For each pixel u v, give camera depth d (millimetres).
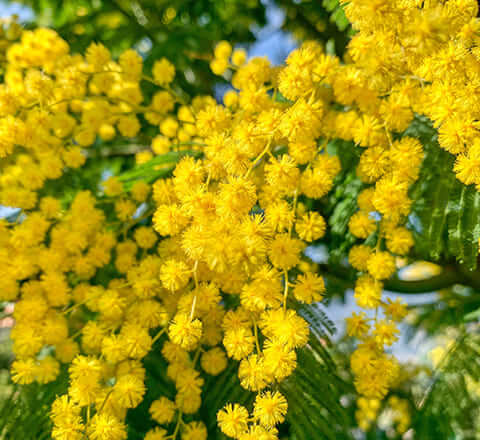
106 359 173
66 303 181
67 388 172
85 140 209
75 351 178
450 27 115
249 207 137
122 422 162
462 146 131
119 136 258
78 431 152
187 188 149
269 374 141
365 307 158
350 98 152
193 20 303
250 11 296
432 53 120
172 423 178
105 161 279
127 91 206
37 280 199
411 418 219
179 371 171
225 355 175
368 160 155
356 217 169
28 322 172
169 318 171
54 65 188
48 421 171
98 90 205
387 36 120
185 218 151
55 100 193
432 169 158
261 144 152
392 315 158
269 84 191
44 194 222
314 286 148
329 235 208
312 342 167
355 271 190
